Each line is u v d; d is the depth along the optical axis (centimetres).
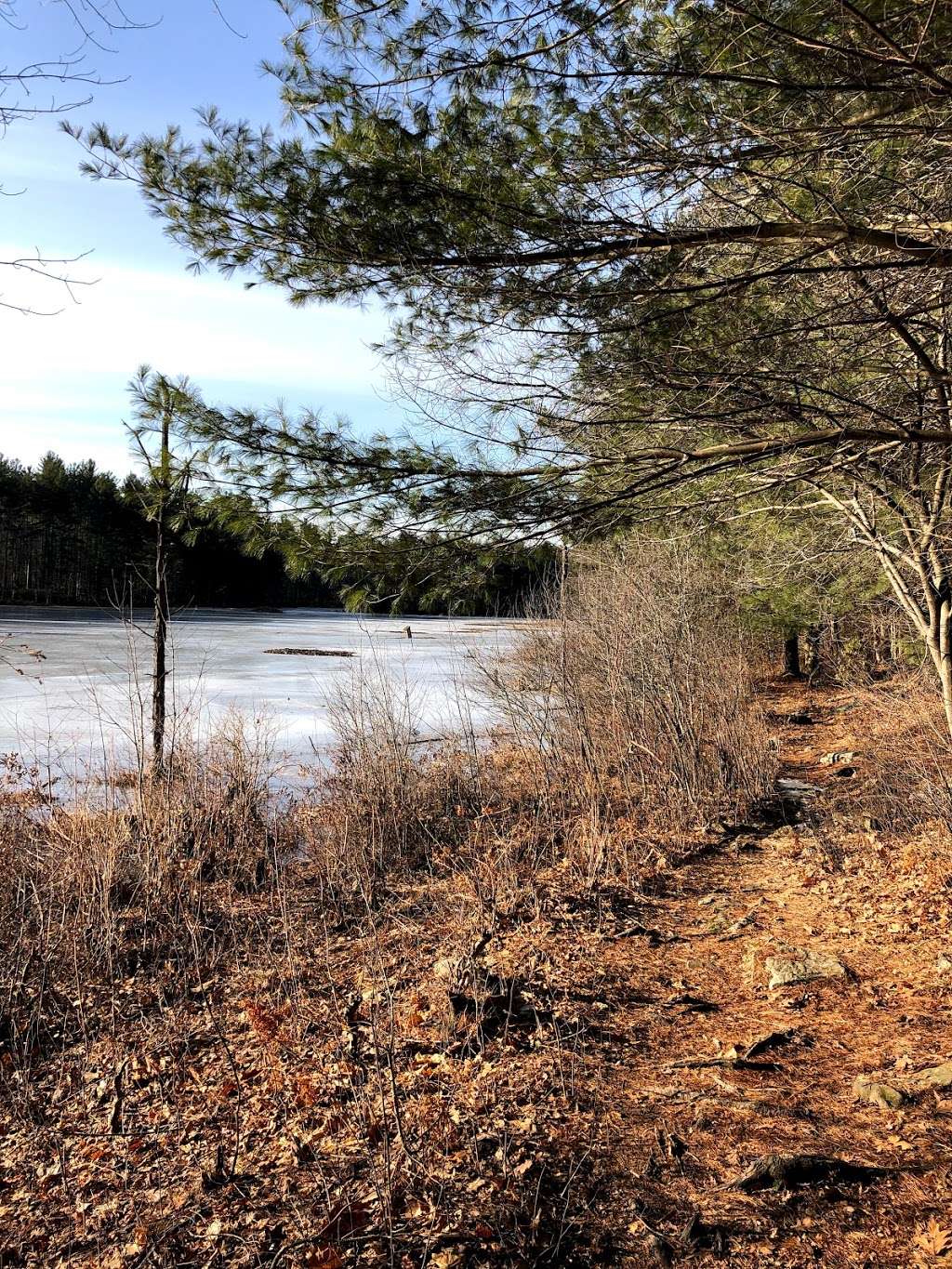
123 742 1288
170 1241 346
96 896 682
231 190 370
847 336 384
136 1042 529
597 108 355
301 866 852
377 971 605
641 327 372
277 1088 456
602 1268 317
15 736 1334
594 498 419
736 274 384
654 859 836
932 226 364
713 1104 417
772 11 317
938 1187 340
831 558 941
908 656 1210
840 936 626
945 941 587
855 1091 416
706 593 1431
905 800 891
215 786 906
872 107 336
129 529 5428
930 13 293
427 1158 379
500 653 1595
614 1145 388
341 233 370
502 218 359
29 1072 491
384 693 1287
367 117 367
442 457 418
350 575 421
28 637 3036
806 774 1160
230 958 647
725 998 546
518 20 340
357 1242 333
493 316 394
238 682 2083
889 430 396
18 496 5612
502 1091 434
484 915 698
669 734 1065
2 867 704
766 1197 344
